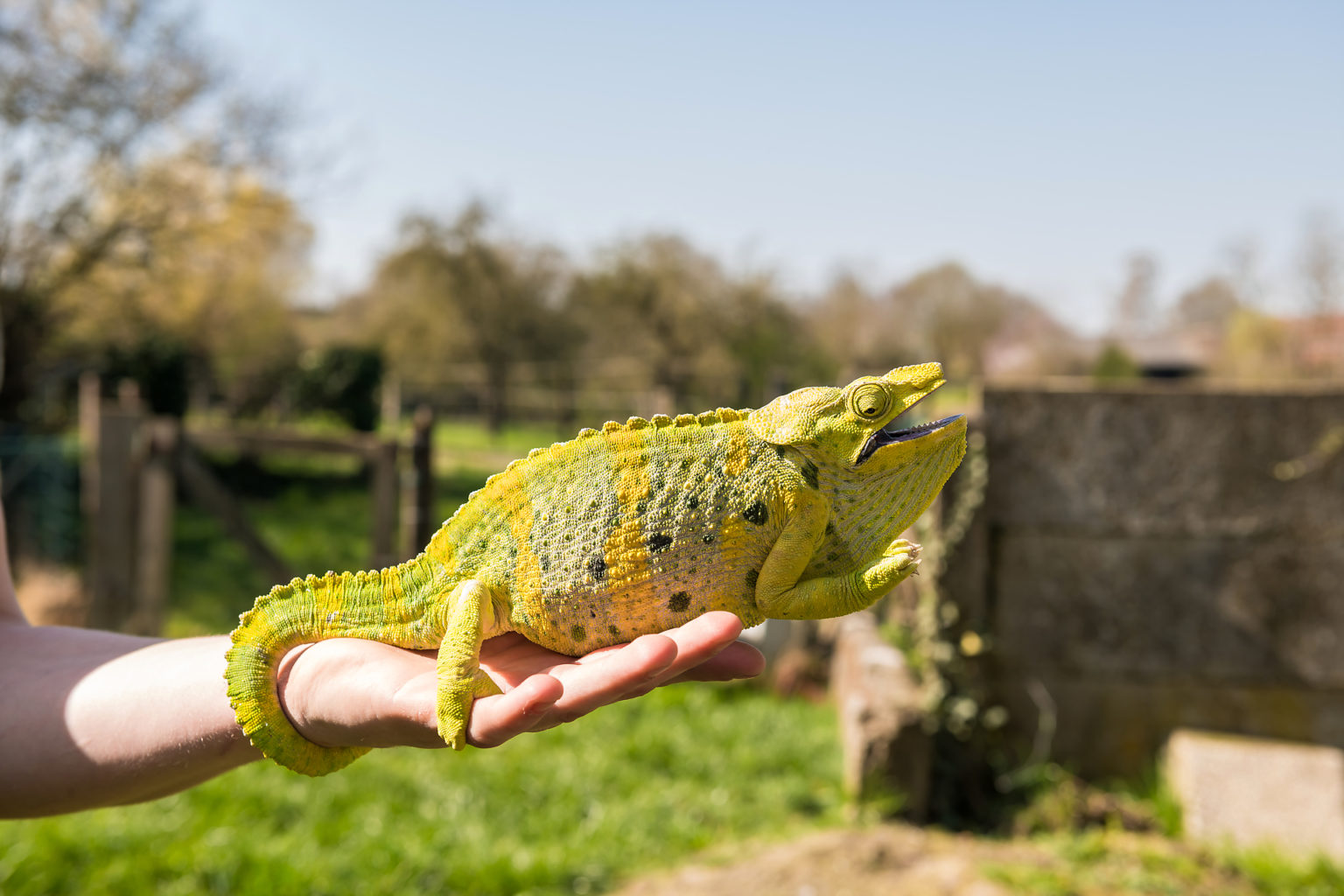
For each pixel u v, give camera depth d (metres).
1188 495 1.69
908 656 1.70
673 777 1.71
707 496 0.57
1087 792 1.62
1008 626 1.72
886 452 0.57
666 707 2.00
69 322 5.59
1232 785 1.53
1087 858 1.42
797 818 1.56
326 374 6.12
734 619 0.52
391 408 6.15
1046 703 1.71
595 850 1.42
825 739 1.85
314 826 1.46
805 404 0.58
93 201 5.30
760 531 0.57
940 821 1.55
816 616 0.56
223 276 6.61
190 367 6.31
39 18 4.93
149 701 0.57
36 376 5.36
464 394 10.38
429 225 11.00
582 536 0.57
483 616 0.56
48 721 0.57
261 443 2.39
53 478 3.87
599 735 1.86
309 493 5.10
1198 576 1.70
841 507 0.57
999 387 1.70
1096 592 1.71
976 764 1.60
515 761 1.72
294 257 7.86
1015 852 1.44
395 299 11.25
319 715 0.55
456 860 1.37
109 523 2.50
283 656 0.57
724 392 9.68
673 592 0.57
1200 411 1.68
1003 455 1.71
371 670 0.55
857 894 1.29
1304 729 1.68
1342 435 1.64
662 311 10.56
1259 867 1.37
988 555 1.71
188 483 2.46
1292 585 1.68
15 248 5.02
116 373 5.23
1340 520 1.66
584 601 0.57
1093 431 1.70
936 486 0.58
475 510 0.59
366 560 3.61
